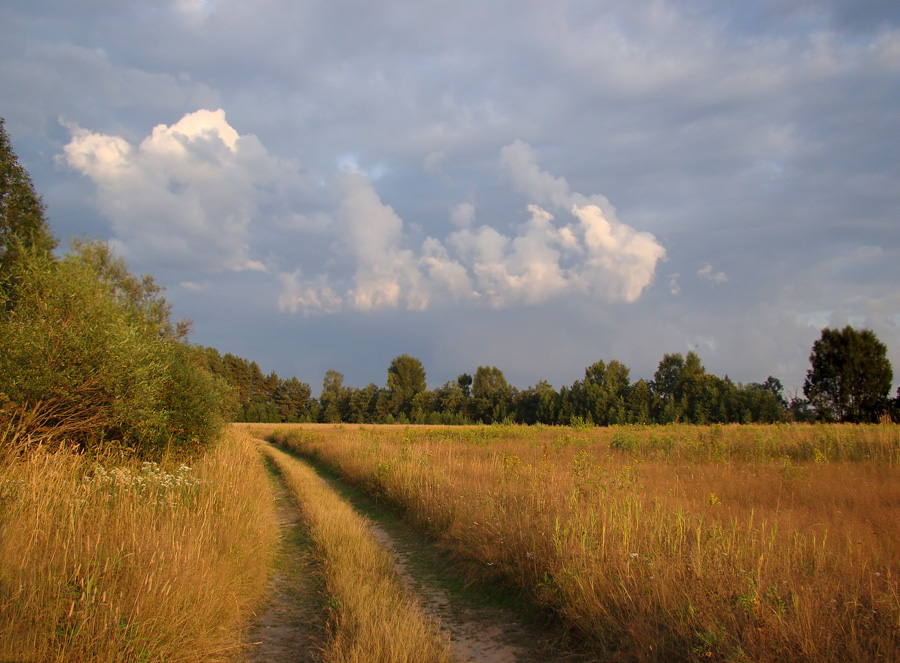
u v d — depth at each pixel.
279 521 10.80
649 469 12.42
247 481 11.48
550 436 27.52
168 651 4.14
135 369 9.82
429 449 18.41
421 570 7.55
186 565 5.14
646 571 5.12
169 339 14.95
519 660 4.68
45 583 4.34
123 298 12.52
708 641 3.86
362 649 4.34
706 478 11.14
